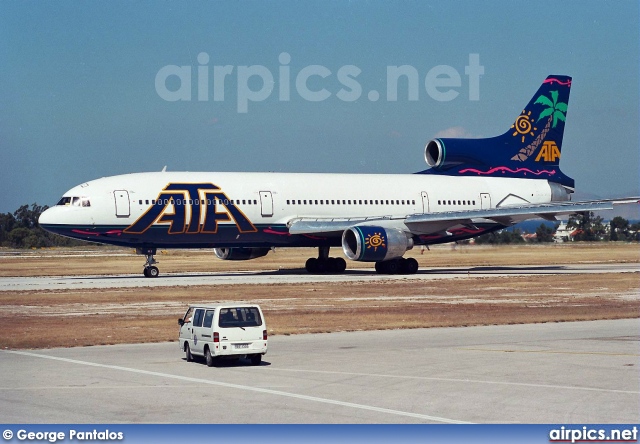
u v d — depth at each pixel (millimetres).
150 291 115750
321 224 147500
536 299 105500
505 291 116812
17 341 71000
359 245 140250
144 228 139000
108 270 175000
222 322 58156
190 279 140000
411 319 85375
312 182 154875
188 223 141375
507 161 173500
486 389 49969
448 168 171000
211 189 144125
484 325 81250
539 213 148125
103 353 65188
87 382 52812
